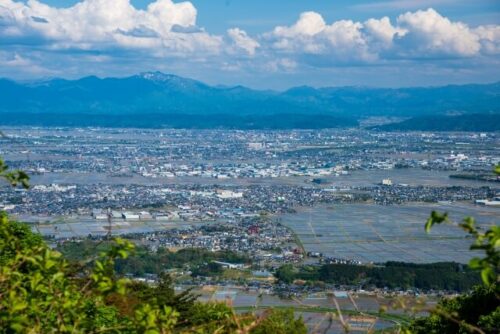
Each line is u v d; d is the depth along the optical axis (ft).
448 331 79.20
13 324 29.04
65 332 30.83
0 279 30.71
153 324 30.66
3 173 33.65
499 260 24.95
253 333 49.78
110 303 59.88
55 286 30.96
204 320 65.05
